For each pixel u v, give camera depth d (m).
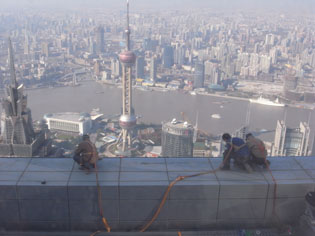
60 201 3.97
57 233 4.04
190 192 4.00
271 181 4.08
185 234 4.07
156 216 4.06
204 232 4.10
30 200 3.96
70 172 4.21
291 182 4.07
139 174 4.19
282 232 4.09
